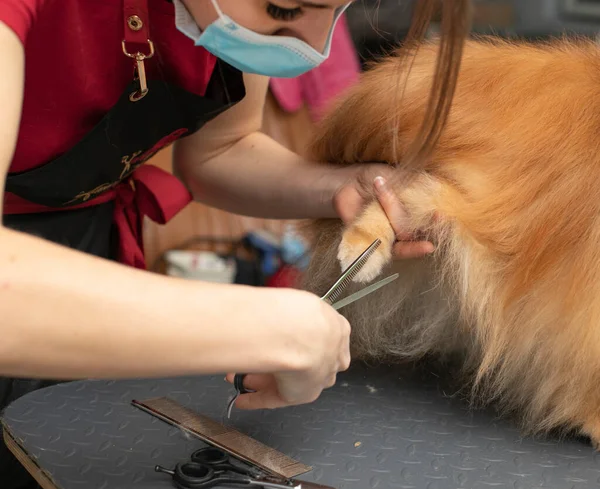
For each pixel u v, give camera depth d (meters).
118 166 1.29
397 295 1.34
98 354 0.69
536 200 1.16
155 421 1.06
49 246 0.71
